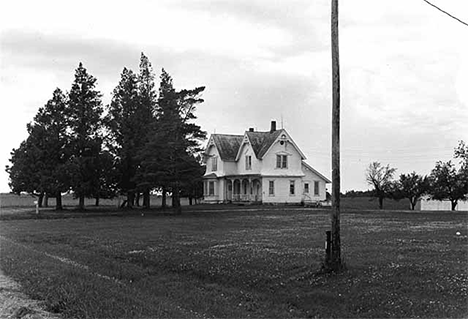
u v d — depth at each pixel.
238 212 51.75
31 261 16.86
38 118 55.53
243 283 15.12
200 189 78.94
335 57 15.63
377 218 41.03
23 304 10.82
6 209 64.06
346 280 13.97
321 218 41.69
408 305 11.45
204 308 12.30
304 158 72.25
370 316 11.25
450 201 70.19
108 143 58.25
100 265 18.92
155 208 61.31
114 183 57.84
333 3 15.73
